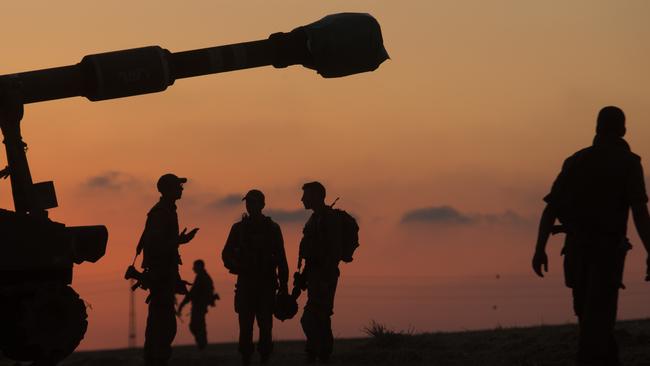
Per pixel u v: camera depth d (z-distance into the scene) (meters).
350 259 20.66
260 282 20.86
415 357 20.55
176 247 17.64
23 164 15.86
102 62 16.42
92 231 15.91
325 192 20.50
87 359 25.91
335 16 17.97
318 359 21.20
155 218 17.58
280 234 21.08
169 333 17.70
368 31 17.80
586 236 12.58
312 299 20.28
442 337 25.58
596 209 12.53
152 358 17.67
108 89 16.47
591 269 12.56
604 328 12.51
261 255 20.77
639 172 12.55
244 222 20.94
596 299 12.52
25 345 15.21
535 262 12.85
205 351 32.84
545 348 19.72
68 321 15.30
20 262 14.56
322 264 20.23
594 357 12.50
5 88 15.81
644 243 12.43
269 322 21.06
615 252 12.53
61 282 15.59
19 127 15.96
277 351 27.81
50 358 15.39
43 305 15.05
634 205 12.48
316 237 20.28
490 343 22.80
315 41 17.56
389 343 22.89
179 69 17.14
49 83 16.28
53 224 15.06
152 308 17.67
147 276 17.56
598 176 12.55
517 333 24.66
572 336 21.14
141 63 16.59
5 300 15.32
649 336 20.47
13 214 14.65
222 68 17.44
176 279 17.72
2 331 15.57
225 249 21.00
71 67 16.50
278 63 17.72
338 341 28.19
